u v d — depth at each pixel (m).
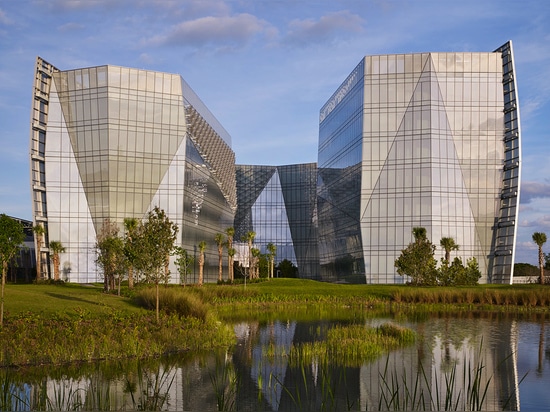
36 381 21.58
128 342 27.09
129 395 19.92
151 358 26.53
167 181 88.31
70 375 22.61
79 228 87.38
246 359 26.92
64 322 31.73
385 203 90.88
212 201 106.19
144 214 87.56
